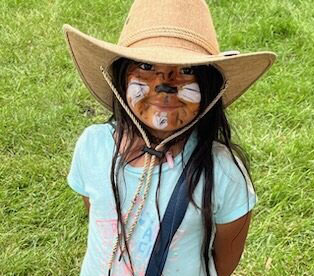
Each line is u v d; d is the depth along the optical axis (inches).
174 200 68.7
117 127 71.8
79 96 157.8
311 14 190.5
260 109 151.0
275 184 127.6
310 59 170.6
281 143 141.4
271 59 65.2
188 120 66.6
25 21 191.8
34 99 156.6
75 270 114.2
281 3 195.5
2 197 127.9
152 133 69.1
